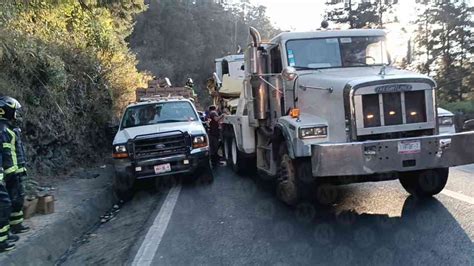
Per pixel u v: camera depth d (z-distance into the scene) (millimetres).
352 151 6098
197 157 9758
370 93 6371
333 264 5035
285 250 5578
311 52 8203
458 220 6191
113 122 15391
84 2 17469
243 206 7930
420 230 5945
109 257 5852
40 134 10047
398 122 6449
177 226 6941
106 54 17469
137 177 9484
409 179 7660
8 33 9258
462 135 6352
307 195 6910
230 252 5637
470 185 8195
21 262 5305
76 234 7059
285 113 8039
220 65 19906
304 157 6781
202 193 9328
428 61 32938
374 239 5758
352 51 8289
